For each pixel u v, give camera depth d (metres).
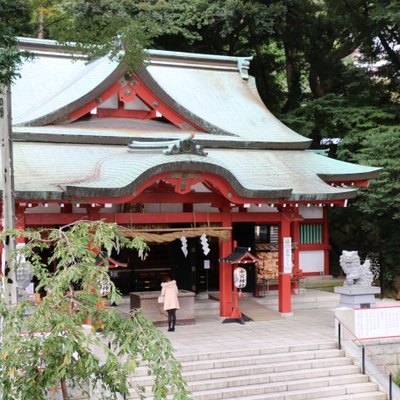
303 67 37.34
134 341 7.89
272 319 21.41
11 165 12.49
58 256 8.16
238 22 31.38
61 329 7.45
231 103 27.30
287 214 21.97
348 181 24.02
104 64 22.56
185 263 24.38
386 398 16.05
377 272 27.75
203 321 21.06
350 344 17.72
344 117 30.25
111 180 18.05
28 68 25.12
